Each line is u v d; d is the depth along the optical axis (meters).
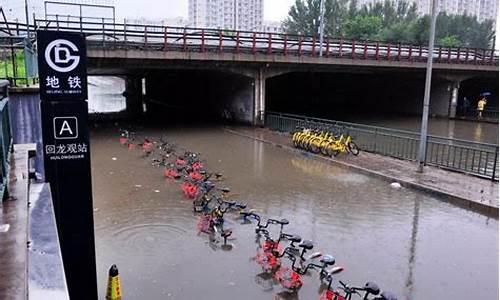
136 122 27.08
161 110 34.91
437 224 9.40
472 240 8.54
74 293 5.43
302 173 13.95
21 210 2.74
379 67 27.06
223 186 12.25
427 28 60.78
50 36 5.01
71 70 5.16
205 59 22.22
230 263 7.34
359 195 11.52
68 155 5.27
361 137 20.61
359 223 9.42
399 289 6.62
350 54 25.91
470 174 13.06
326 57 24.86
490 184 11.98
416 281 6.86
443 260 7.62
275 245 7.46
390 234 8.80
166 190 11.70
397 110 35.84
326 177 13.47
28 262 2.14
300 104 39.19
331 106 39.88
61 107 5.18
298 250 7.77
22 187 3.25
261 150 17.91
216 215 8.98
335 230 8.99
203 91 31.53
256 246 8.05
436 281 6.87
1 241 2.24
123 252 7.72
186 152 15.87
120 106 39.53
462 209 10.41
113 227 8.91
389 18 69.81
